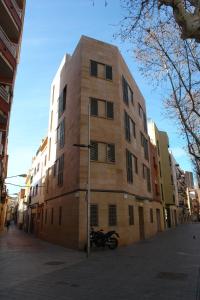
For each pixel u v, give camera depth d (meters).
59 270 11.20
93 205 19.83
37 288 8.26
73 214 20.14
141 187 28.22
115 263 12.75
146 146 34.38
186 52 9.38
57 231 24.08
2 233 42.75
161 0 5.79
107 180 20.97
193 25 5.27
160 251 16.69
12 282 9.09
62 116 26.95
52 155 29.83
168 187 50.34
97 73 23.53
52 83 33.50
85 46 23.67
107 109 22.95
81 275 10.16
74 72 24.52
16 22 24.84
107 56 24.69
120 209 20.97
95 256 15.39
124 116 25.19
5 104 23.62
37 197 40.16
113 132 22.61
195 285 8.20
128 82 28.53
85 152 20.62
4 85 24.81
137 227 24.45
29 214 47.97
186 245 19.50
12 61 23.91
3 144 24.64
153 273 10.22
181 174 84.81
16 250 18.81
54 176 27.70
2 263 13.09
